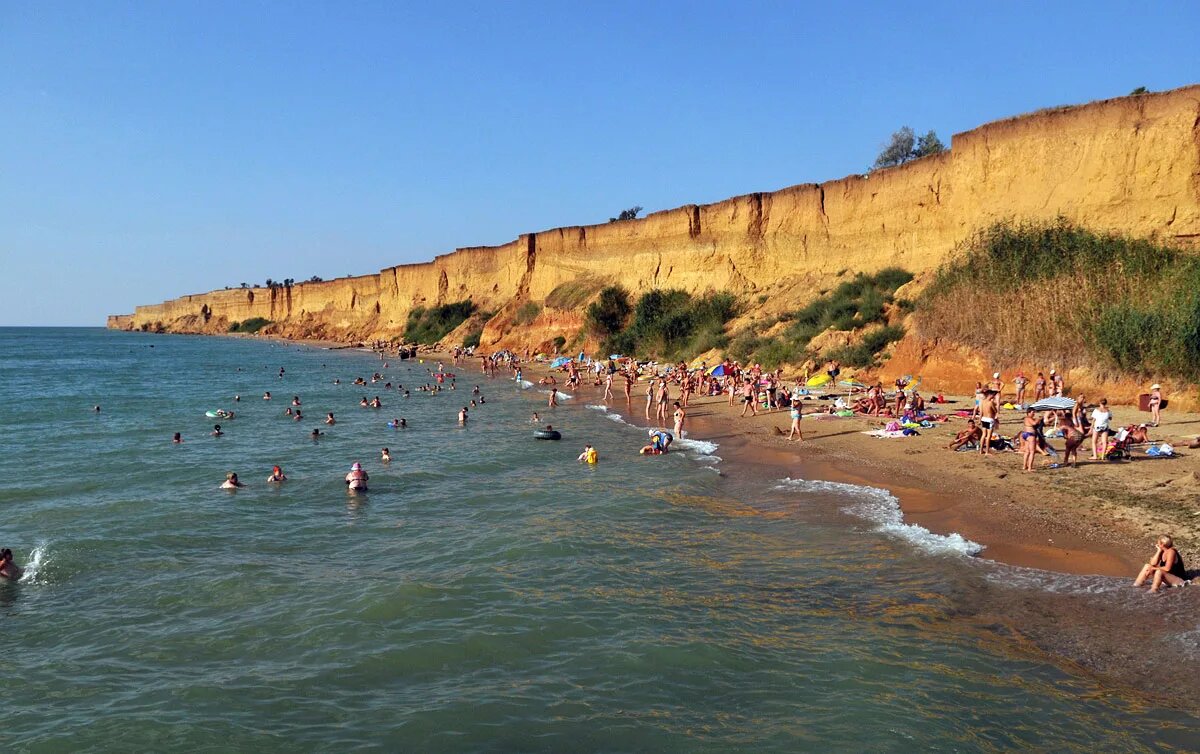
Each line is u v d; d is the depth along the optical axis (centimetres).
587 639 1144
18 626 1234
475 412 3928
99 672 1073
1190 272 2914
